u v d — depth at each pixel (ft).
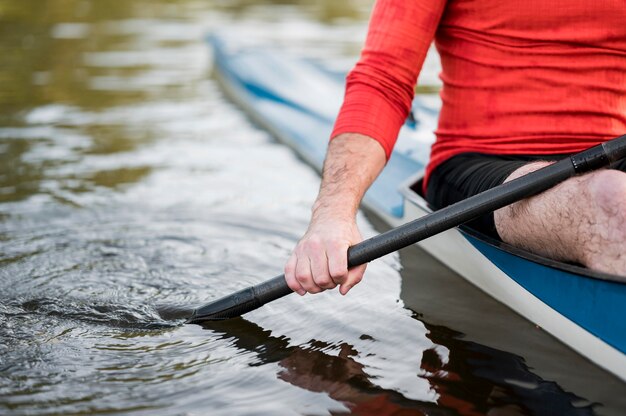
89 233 8.56
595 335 5.76
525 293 6.53
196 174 11.07
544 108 6.49
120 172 10.98
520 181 5.67
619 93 6.47
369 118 6.50
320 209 6.02
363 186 6.25
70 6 27.04
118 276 7.43
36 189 10.09
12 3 27.07
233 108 15.14
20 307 6.76
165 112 14.61
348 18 25.48
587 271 5.45
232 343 6.25
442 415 5.20
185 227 8.87
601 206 5.37
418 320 6.72
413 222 5.73
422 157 10.14
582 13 6.29
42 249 8.04
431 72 17.79
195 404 5.33
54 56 19.35
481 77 6.76
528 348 6.17
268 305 6.97
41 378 5.65
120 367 5.84
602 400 5.39
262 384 5.62
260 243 8.44
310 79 15.44
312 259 5.67
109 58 19.17
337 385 5.60
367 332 6.48
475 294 7.28
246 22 24.38
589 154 5.57
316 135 12.44
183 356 6.03
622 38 6.34
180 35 22.36
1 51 19.80
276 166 11.67
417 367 5.88
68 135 12.82
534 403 5.36
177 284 7.30
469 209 5.69
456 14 6.84
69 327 6.45
